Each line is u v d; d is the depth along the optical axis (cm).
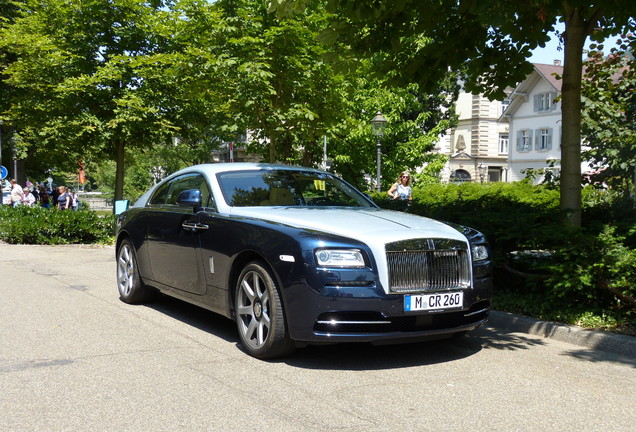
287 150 1395
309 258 435
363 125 2016
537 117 5222
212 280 534
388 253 441
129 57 1612
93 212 1582
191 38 1167
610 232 597
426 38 769
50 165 3956
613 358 498
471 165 6391
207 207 566
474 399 389
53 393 391
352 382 420
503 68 766
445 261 464
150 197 702
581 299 607
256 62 1017
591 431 338
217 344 523
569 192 675
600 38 757
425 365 467
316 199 588
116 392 393
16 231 1490
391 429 334
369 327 438
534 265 632
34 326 585
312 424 339
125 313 652
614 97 962
